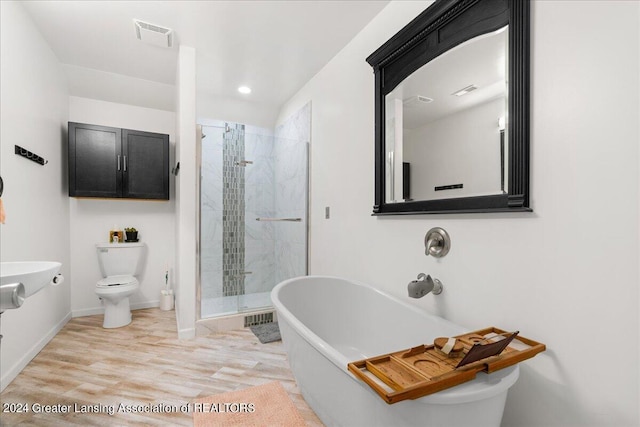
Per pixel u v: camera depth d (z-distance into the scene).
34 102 2.30
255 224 3.37
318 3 2.07
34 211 2.27
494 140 1.39
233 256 3.18
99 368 2.05
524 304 1.26
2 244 1.82
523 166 1.25
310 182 3.10
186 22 2.28
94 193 3.05
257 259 3.38
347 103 2.54
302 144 3.17
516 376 1.03
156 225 3.58
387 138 2.06
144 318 3.14
